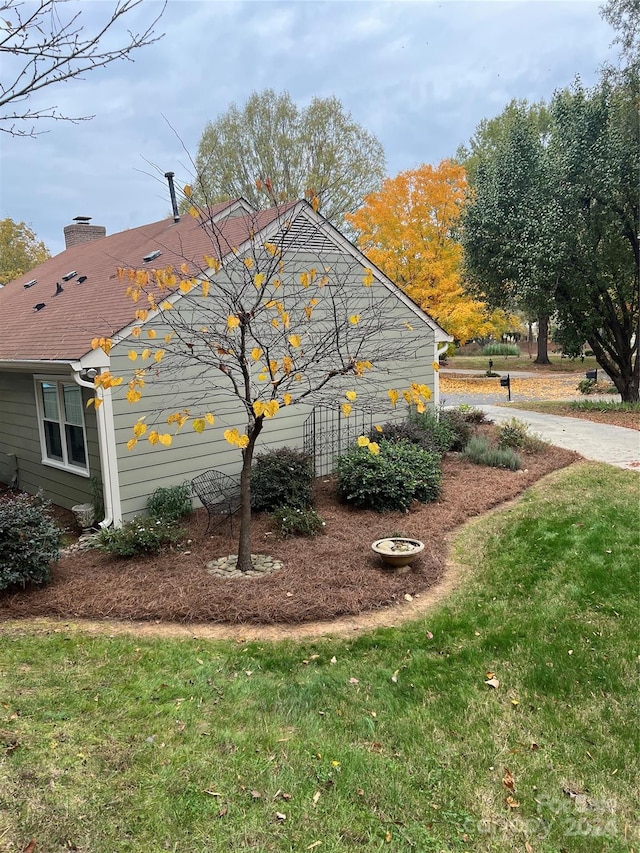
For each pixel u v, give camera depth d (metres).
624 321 16.19
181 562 6.12
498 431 12.19
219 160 20.75
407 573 5.76
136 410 7.18
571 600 5.09
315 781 2.89
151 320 7.06
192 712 3.48
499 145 22.77
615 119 14.12
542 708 3.58
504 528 7.07
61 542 6.15
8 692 3.63
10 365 7.87
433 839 2.56
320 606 5.03
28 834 2.44
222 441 8.20
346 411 5.45
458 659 4.19
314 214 8.86
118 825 2.53
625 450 11.02
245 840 2.49
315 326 9.19
